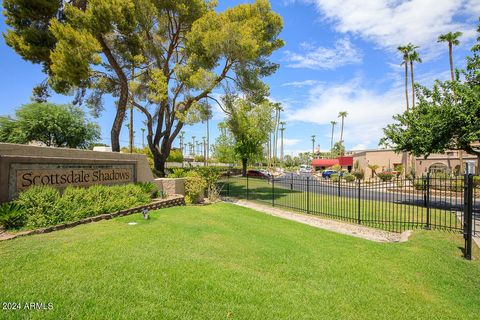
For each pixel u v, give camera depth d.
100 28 11.72
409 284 4.12
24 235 4.85
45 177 6.61
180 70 14.77
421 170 29.12
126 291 3.10
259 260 4.68
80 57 10.66
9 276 3.22
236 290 3.41
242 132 19.28
